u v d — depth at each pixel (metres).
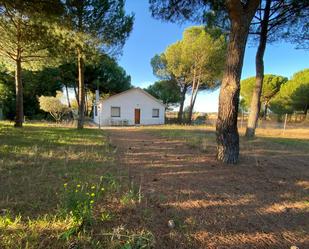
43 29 7.57
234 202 2.72
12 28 8.12
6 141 6.05
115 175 3.50
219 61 20.11
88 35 8.73
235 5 4.30
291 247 1.83
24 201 2.36
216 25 8.06
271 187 3.33
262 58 9.03
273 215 2.44
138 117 24.69
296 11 7.93
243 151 6.22
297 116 30.11
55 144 6.07
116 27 9.82
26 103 24.14
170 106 34.12
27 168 3.61
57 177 3.21
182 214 2.32
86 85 28.38
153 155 5.21
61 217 2.01
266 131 14.94
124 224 2.03
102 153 5.14
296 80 29.97
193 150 5.98
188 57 21.00
